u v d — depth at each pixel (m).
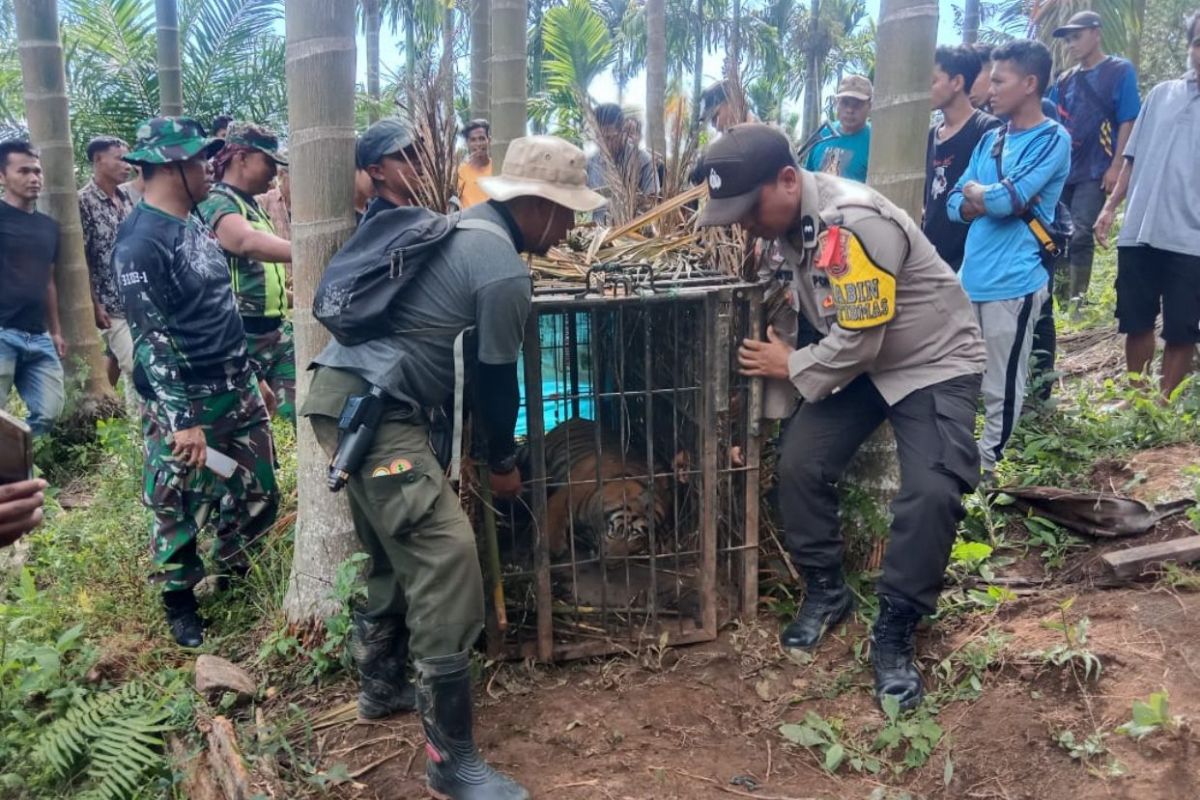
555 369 3.52
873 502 3.58
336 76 3.16
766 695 3.12
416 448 2.64
